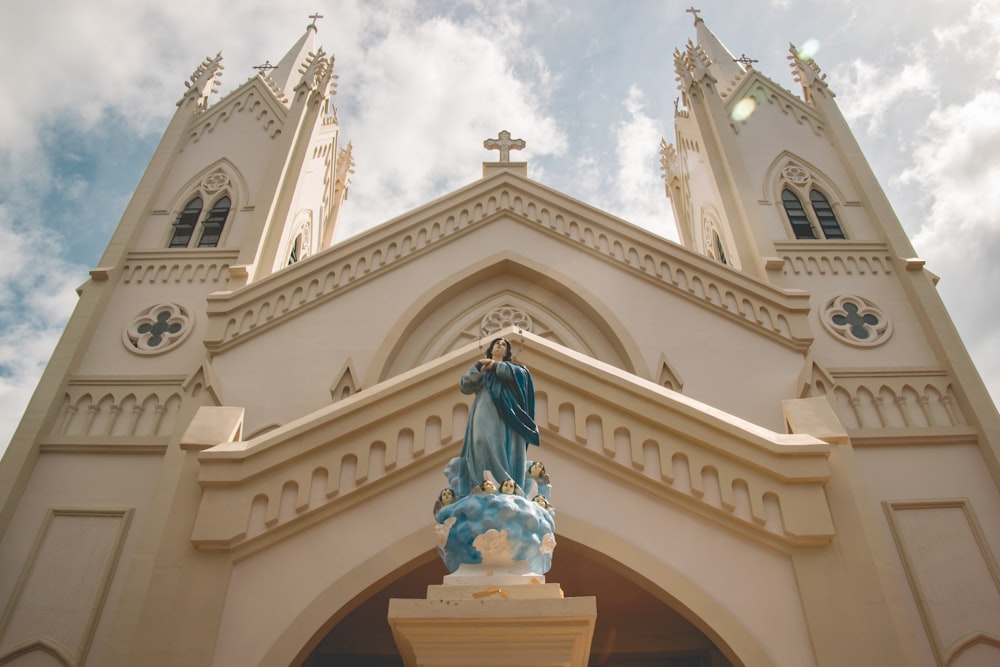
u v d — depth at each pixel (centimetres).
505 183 1936
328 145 2770
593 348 1662
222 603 749
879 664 707
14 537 1427
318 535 802
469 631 573
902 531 1445
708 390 1530
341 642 1075
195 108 2477
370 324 1644
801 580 761
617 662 1134
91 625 1315
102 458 1541
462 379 728
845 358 1739
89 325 1772
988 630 1317
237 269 1866
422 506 826
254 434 1455
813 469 821
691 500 819
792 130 2392
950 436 1567
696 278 1720
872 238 2039
